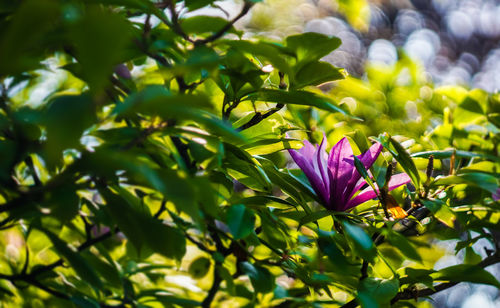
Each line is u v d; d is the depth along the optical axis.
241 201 1.47
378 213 1.50
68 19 1.04
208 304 1.57
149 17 1.38
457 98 1.73
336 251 1.47
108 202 1.34
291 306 1.58
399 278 1.46
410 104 1.82
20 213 1.37
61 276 1.53
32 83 1.60
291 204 1.47
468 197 1.61
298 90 1.43
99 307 1.49
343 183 1.47
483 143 1.67
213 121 1.27
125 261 1.66
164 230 1.34
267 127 1.50
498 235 1.73
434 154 1.51
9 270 1.58
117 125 1.51
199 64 1.23
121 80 1.44
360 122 1.76
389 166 1.44
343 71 1.43
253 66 1.41
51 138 1.07
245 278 1.73
